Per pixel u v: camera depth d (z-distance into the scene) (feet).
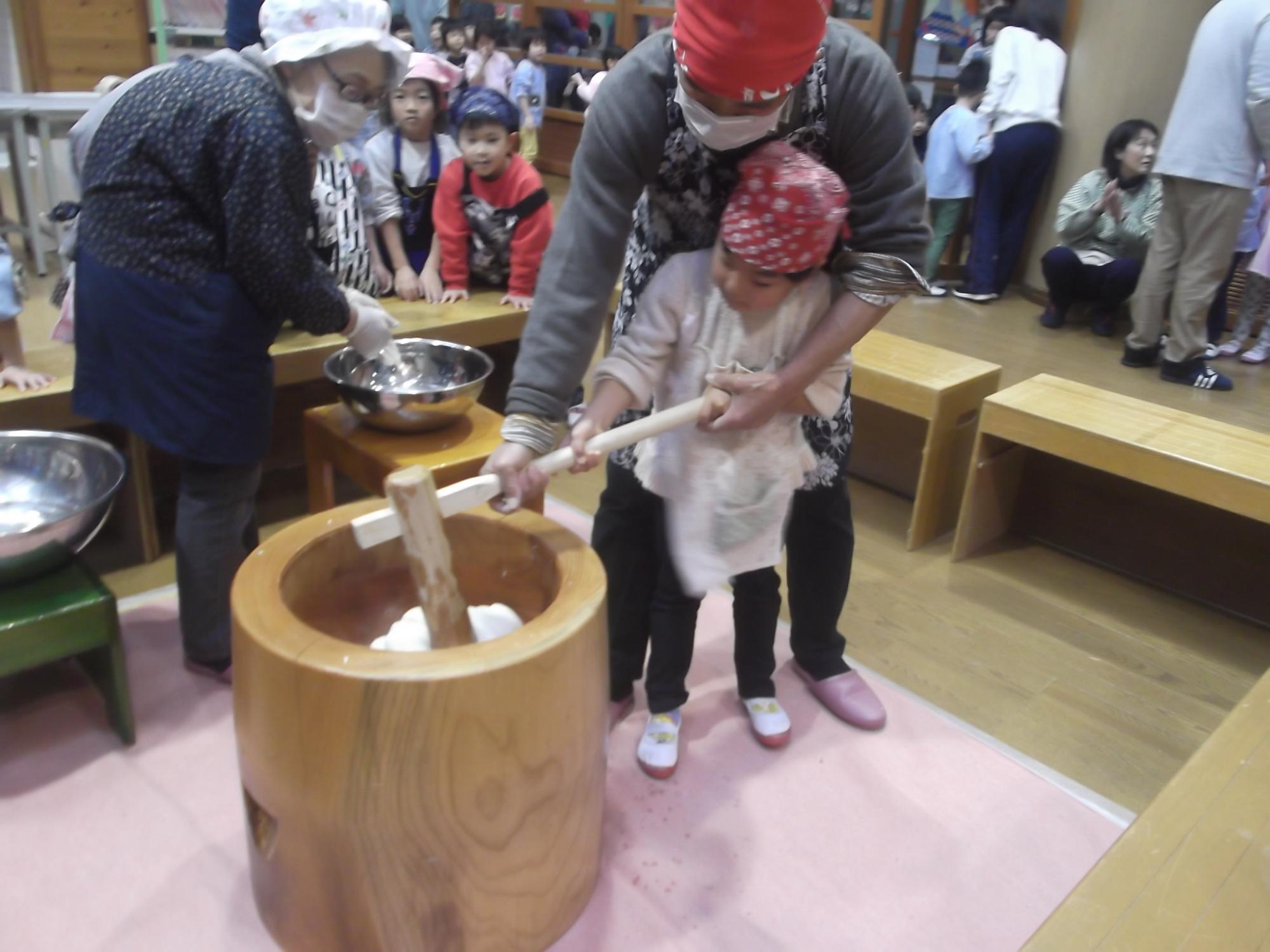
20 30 11.67
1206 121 10.00
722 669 6.21
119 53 12.28
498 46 22.54
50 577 5.13
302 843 3.63
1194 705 6.31
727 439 4.25
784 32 3.25
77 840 4.65
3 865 4.49
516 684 3.39
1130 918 3.31
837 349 4.09
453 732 3.33
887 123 3.90
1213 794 3.87
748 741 5.56
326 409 6.84
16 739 5.29
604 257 4.06
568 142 23.52
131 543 7.29
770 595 5.29
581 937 4.24
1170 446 6.78
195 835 4.72
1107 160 12.53
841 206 3.71
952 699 6.19
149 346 4.97
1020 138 13.38
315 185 8.04
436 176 8.92
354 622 4.40
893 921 4.44
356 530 3.60
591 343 4.08
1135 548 7.89
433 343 7.20
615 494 5.09
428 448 6.25
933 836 4.94
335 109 4.83
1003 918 4.49
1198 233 10.43
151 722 5.47
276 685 3.35
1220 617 7.38
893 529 8.41
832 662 5.84
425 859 3.57
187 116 4.67
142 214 4.80
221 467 5.39
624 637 5.43
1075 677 6.52
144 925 4.23
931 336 12.45
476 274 9.09
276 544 3.98
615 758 5.39
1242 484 6.37
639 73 3.92
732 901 4.49
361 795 3.39
